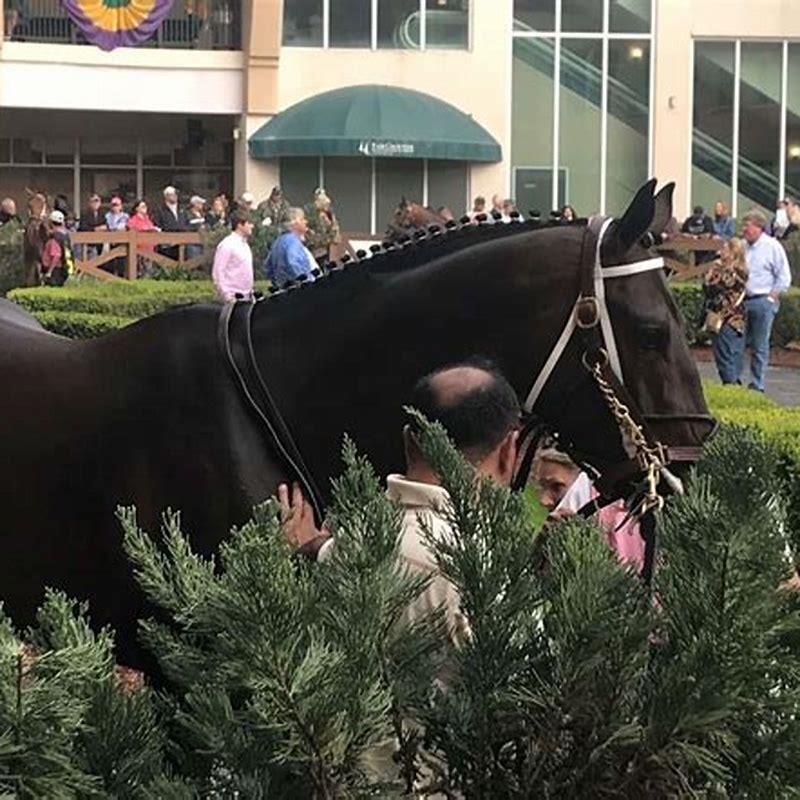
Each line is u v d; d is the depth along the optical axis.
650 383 3.81
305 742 2.22
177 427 3.80
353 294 3.96
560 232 3.90
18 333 4.20
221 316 3.94
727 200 30.20
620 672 2.30
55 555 3.90
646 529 3.80
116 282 20.73
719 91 30.06
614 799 2.34
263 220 22.61
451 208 29.36
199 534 3.75
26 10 28.48
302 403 3.88
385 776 2.47
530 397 3.89
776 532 2.37
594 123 29.89
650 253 3.87
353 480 2.67
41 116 30.66
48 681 2.28
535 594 2.44
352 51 29.22
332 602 2.38
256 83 28.62
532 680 2.39
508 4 29.52
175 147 31.02
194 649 2.55
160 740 2.49
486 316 3.86
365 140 27.83
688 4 29.62
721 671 2.22
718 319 15.88
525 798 2.38
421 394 3.07
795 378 18.59
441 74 29.47
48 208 25.92
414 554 2.73
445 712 2.40
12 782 2.22
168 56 28.67
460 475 2.51
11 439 3.95
